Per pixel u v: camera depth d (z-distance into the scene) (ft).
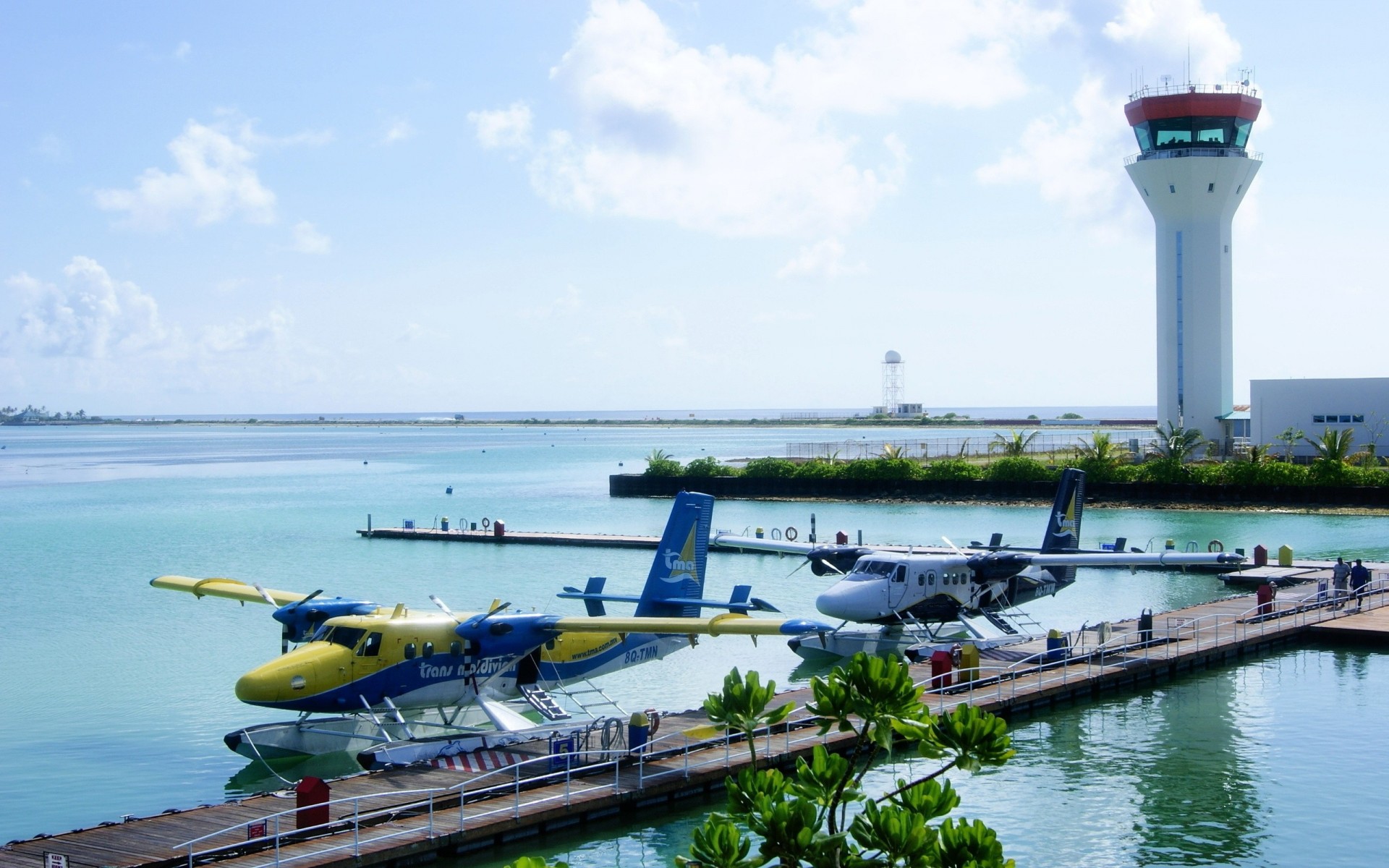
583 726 91.71
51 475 553.64
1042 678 113.91
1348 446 305.73
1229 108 357.41
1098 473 311.68
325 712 88.79
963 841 35.73
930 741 38.29
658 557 109.60
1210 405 367.45
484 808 77.97
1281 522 265.34
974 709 38.17
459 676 94.27
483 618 95.81
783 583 191.31
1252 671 126.11
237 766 95.45
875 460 336.49
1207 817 81.00
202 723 107.96
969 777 89.51
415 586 189.37
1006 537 241.76
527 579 196.44
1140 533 247.29
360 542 256.93
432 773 85.51
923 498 325.83
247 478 519.60
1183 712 108.99
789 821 36.70
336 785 82.58
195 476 540.52
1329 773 90.22
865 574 131.44
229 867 67.36
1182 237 365.81
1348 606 153.58
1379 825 79.25
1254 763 93.04
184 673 128.47
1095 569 209.36
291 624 98.73
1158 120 362.53
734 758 87.92
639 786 81.87
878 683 38.09
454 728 95.25
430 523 299.58
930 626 144.77
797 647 130.72
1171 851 75.00
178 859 68.39
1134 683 119.03
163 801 86.89
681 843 77.25
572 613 164.14
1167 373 372.99
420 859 71.92
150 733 104.83
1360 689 116.88
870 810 36.78
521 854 74.59
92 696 118.01
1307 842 76.33
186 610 170.19
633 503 352.69
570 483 455.22
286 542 258.98
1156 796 85.25
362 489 436.35
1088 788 87.25
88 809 85.25
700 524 113.09
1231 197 361.51
